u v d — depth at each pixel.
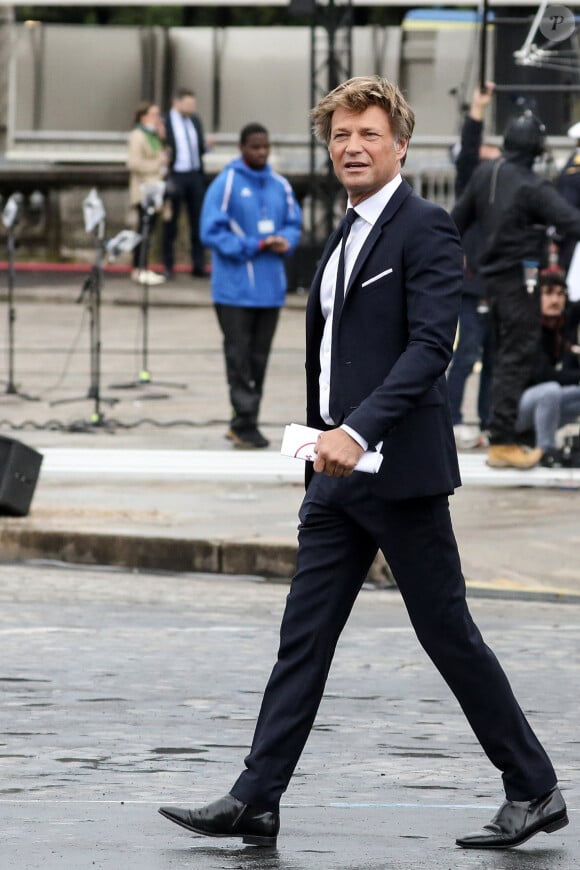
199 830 9.56
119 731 12.82
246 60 62.09
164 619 17.70
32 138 63.22
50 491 24.70
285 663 9.62
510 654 16.11
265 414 32.94
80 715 13.33
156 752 12.20
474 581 19.86
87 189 60.66
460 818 10.50
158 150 53.81
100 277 32.38
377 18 71.88
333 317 9.62
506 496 24.44
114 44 62.78
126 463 26.86
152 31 62.69
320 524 9.63
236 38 62.16
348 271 9.62
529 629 17.50
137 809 10.62
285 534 21.31
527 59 34.03
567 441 26.30
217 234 27.62
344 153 9.52
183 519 22.48
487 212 25.06
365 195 9.59
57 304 51.09
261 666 15.32
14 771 11.61
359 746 12.53
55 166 61.28
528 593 19.44
